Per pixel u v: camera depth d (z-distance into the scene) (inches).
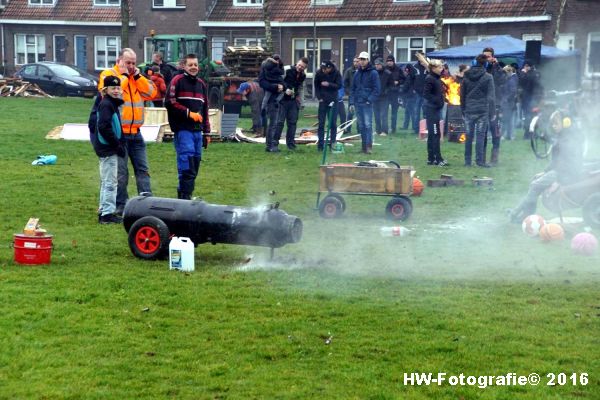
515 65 3235.7
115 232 1462.8
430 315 1035.9
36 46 6796.3
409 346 935.0
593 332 984.9
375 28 5797.2
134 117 1594.5
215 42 6220.5
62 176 2050.9
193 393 816.3
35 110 3983.8
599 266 1280.8
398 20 5679.1
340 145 2613.2
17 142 2691.9
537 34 5246.1
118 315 1016.9
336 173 1636.3
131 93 1589.6
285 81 2591.0
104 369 864.3
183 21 6279.5
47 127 3196.4
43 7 6747.1
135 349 917.2
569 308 1068.5
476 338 960.3
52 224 1518.2
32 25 6771.7
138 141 1620.3
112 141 1513.3
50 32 6742.1
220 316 1023.6
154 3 6333.7
